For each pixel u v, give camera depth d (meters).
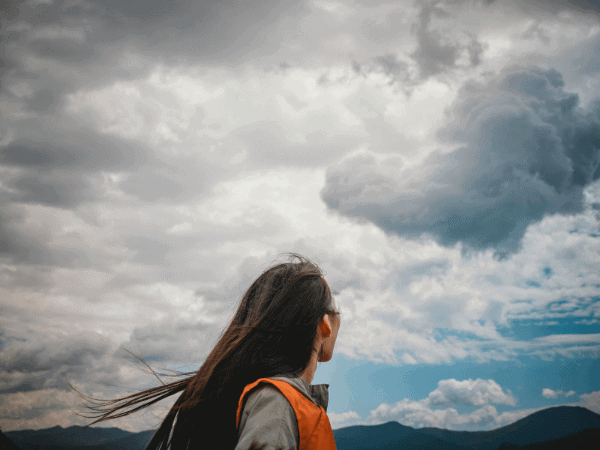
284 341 0.97
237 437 0.85
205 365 0.99
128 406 1.12
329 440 0.83
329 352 1.06
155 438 1.00
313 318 1.00
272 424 0.78
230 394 0.94
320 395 0.93
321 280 1.07
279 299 1.01
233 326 1.04
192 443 0.94
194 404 0.95
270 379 0.86
